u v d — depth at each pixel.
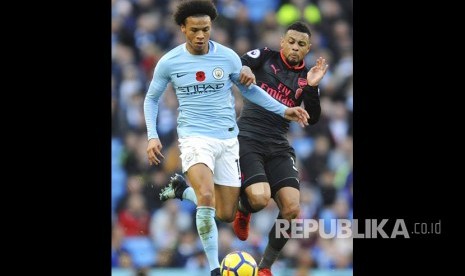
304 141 57.97
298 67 32.53
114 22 62.41
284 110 30.66
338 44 64.44
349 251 50.41
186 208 51.62
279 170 32.19
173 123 55.44
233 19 61.94
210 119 30.11
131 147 55.78
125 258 50.09
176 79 30.02
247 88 30.52
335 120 59.78
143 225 51.47
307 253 49.88
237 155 30.86
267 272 32.59
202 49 29.86
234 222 33.25
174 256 50.44
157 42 62.38
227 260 29.66
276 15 63.72
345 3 65.88
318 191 56.28
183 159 29.91
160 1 63.78
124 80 59.84
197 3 29.44
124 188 53.34
